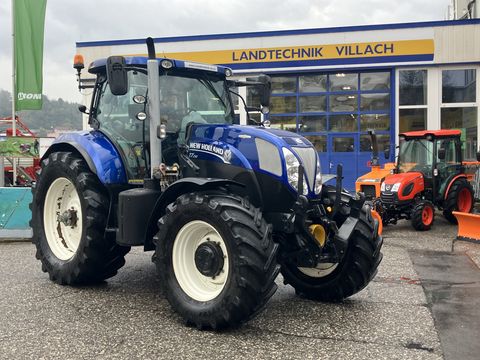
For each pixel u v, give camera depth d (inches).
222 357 140.4
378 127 643.5
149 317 173.9
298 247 173.2
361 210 194.5
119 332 159.3
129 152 208.1
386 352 144.9
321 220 178.9
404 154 430.0
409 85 636.7
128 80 209.0
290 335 158.1
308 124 659.4
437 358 141.0
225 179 171.6
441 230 396.8
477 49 613.6
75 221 222.7
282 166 171.2
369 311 184.2
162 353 143.1
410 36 622.5
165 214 174.4
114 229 201.6
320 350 145.9
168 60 202.4
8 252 291.9
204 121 215.2
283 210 173.0
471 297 203.8
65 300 193.6
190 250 172.2
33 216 235.1
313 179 180.7
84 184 206.4
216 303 156.9
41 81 593.6
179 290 169.0
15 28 586.6
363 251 186.4
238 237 152.0
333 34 635.5
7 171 660.1
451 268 258.8
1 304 188.2
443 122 632.4
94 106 225.1
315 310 185.5
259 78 236.4
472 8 805.2
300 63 644.7
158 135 187.8
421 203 390.3
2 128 785.6
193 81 216.4
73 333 158.2
